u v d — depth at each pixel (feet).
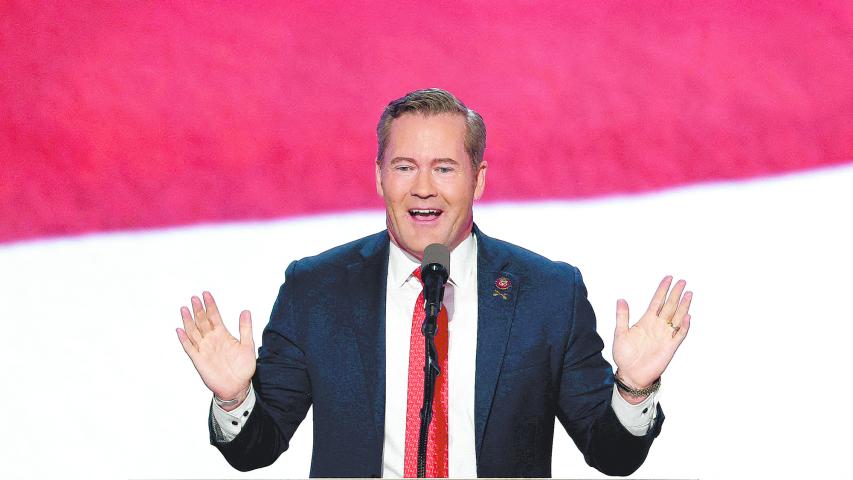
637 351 30.01
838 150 66.64
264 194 65.41
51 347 53.98
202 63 73.56
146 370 52.75
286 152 68.23
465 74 72.38
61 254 60.59
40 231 63.05
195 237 61.62
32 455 48.34
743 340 51.78
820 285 55.26
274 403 33.01
